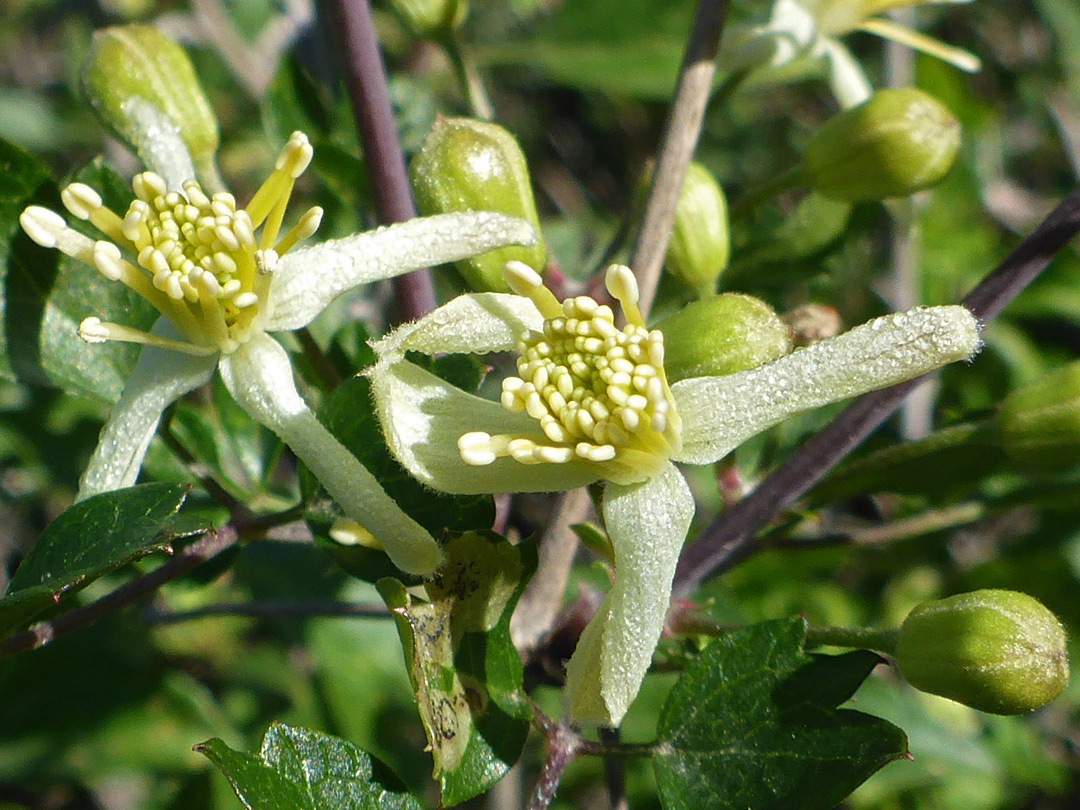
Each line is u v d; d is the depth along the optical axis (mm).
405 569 55
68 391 70
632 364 57
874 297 101
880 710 99
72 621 62
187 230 62
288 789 53
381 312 97
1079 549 99
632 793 100
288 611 84
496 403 59
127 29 69
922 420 101
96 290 70
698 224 73
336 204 95
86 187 62
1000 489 100
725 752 57
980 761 98
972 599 58
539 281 59
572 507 68
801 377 57
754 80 93
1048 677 57
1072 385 66
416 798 56
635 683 54
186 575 72
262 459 83
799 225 90
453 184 64
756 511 68
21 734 91
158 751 93
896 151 77
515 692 57
